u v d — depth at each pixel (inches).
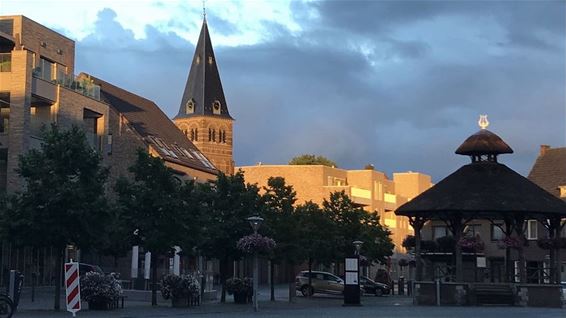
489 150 1704.0
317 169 3791.8
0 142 1614.2
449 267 2000.5
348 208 2102.6
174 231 1248.8
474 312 1263.5
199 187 1493.6
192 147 2982.3
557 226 1685.5
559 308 1469.0
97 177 1113.4
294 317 1071.6
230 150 5644.7
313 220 1946.4
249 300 1557.6
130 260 2094.0
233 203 1482.5
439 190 1659.7
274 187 1684.3
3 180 1635.1
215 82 5615.2
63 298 1482.5
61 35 1945.1
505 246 1621.6
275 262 1663.4
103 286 1141.7
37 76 1704.0
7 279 1540.4
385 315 1146.7
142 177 1256.8
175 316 1048.8
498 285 1551.4
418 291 1582.2
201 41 5615.2
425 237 2628.0
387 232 2623.0
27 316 968.9
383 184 4069.9
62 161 1087.0
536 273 1936.5
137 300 1502.2
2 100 1652.3
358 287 1505.9
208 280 1750.7
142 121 2687.0
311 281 2089.1
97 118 1996.8
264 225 1492.4
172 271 1790.1
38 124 1691.7
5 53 1667.1
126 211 1239.5
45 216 1061.8
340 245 1961.1
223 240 1469.0
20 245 1095.6
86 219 1080.8
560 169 2805.1
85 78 1962.4
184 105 5580.7
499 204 1573.6
